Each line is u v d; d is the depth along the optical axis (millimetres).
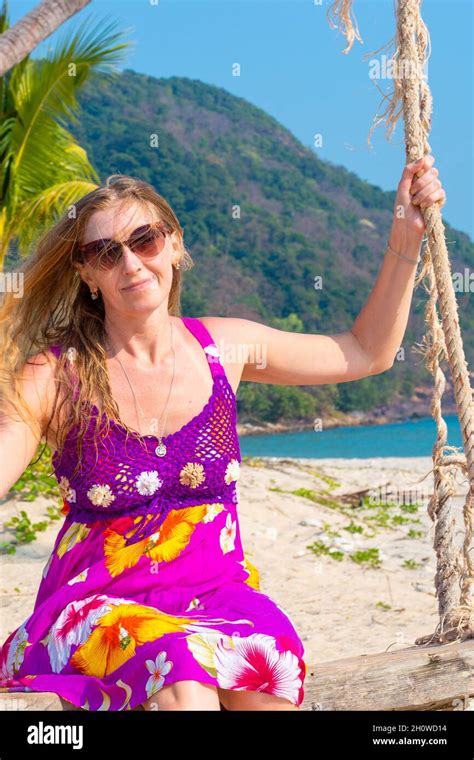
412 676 2744
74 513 2486
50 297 2689
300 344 2920
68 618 2330
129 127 145750
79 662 2248
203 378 2598
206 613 2338
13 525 8250
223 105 190625
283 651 2197
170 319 2752
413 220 2961
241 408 75938
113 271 2494
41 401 2490
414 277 3004
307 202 152375
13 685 2229
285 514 10195
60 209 11797
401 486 12281
